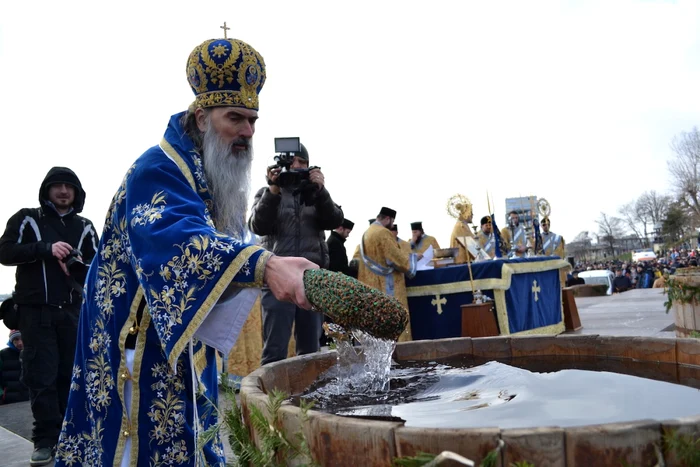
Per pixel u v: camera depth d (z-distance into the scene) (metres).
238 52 1.78
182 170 1.70
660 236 66.69
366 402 1.40
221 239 1.42
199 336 1.48
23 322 3.54
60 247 3.55
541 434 0.85
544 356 1.88
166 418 1.68
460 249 8.35
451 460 0.86
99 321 1.75
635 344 1.72
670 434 0.84
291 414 1.08
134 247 1.52
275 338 4.01
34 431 3.50
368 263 6.68
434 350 1.96
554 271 7.68
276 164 3.96
